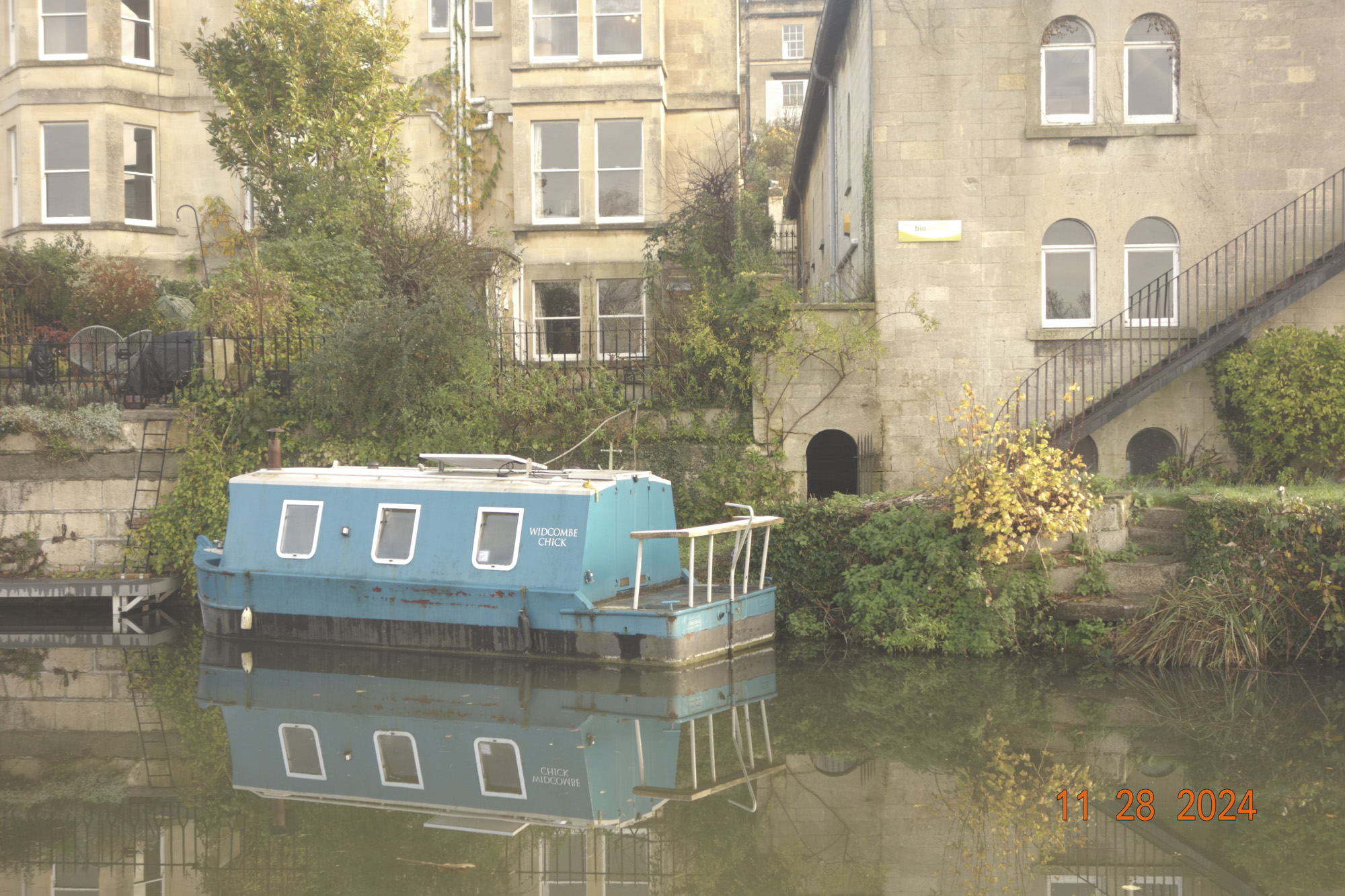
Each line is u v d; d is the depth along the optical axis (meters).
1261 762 7.46
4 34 21.41
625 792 7.02
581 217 20.81
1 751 7.96
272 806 6.81
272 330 14.77
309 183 17.88
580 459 13.90
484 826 6.45
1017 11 14.18
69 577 13.48
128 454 13.86
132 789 7.15
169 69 21.62
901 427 14.15
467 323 14.20
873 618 11.02
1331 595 9.80
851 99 16.88
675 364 14.41
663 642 10.04
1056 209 14.24
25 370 14.68
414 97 20.58
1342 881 5.56
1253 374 13.29
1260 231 14.18
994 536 10.78
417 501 11.05
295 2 18.72
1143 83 14.48
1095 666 10.18
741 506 11.20
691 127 21.45
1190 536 10.66
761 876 5.70
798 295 14.27
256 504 11.63
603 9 20.94
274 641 11.46
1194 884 5.55
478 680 9.84
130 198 21.31
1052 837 6.21
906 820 6.49
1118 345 14.12
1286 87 14.09
